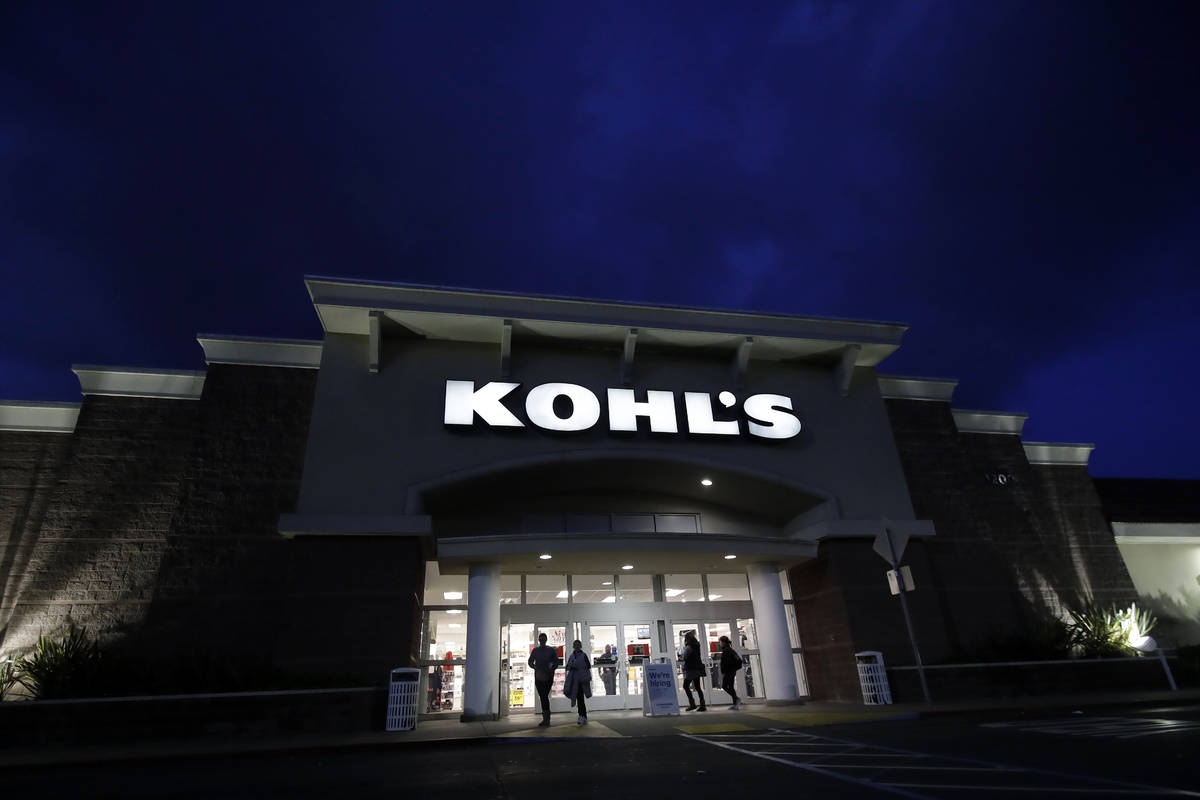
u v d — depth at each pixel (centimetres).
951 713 1180
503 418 1661
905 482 1875
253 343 1689
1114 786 519
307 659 1349
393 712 1247
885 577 1708
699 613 1741
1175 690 1542
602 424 1748
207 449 1556
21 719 1120
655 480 1791
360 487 1539
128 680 1241
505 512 1744
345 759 916
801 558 1706
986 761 666
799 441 1861
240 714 1195
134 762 916
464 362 1750
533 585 1759
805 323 1903
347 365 1675
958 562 1831
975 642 1716
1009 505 2067
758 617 1656
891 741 861
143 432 1597
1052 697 1456
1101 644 1750
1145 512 2330
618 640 1684
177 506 1491
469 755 896
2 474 1530
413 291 1659
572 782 639
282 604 1442
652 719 1288
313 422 1586
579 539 1489
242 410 1617
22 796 660
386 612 1409
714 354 1933
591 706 1616
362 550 1461
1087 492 2216
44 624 1389
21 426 1585
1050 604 1961
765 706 1542
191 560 1448
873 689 1506
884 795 519
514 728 1202
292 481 1565
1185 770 579
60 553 1452
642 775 662
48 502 1523
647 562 1652
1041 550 2030
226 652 1380
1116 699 1311
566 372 1809
